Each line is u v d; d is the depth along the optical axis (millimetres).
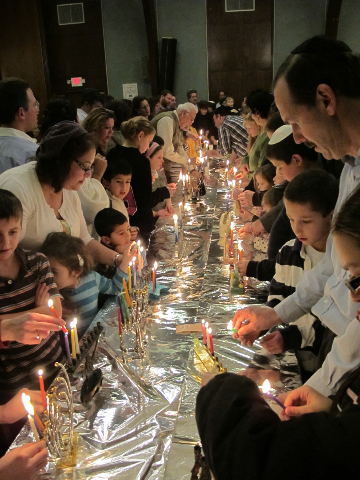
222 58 11227
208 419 781
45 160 2172
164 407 1549
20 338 1640
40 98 11172
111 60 11250
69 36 11125
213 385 848
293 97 1277
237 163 6223
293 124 1402
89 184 3066
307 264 1987
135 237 3273
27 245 2252
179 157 5684
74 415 1521
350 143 1305
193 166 6340
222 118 8680
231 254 2947
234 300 2361
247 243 3166
